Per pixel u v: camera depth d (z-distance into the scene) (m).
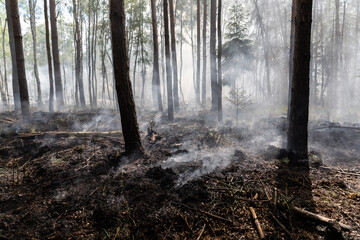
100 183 3.45
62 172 3.84
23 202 3.02
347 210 2.73
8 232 2.43
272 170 3.95
